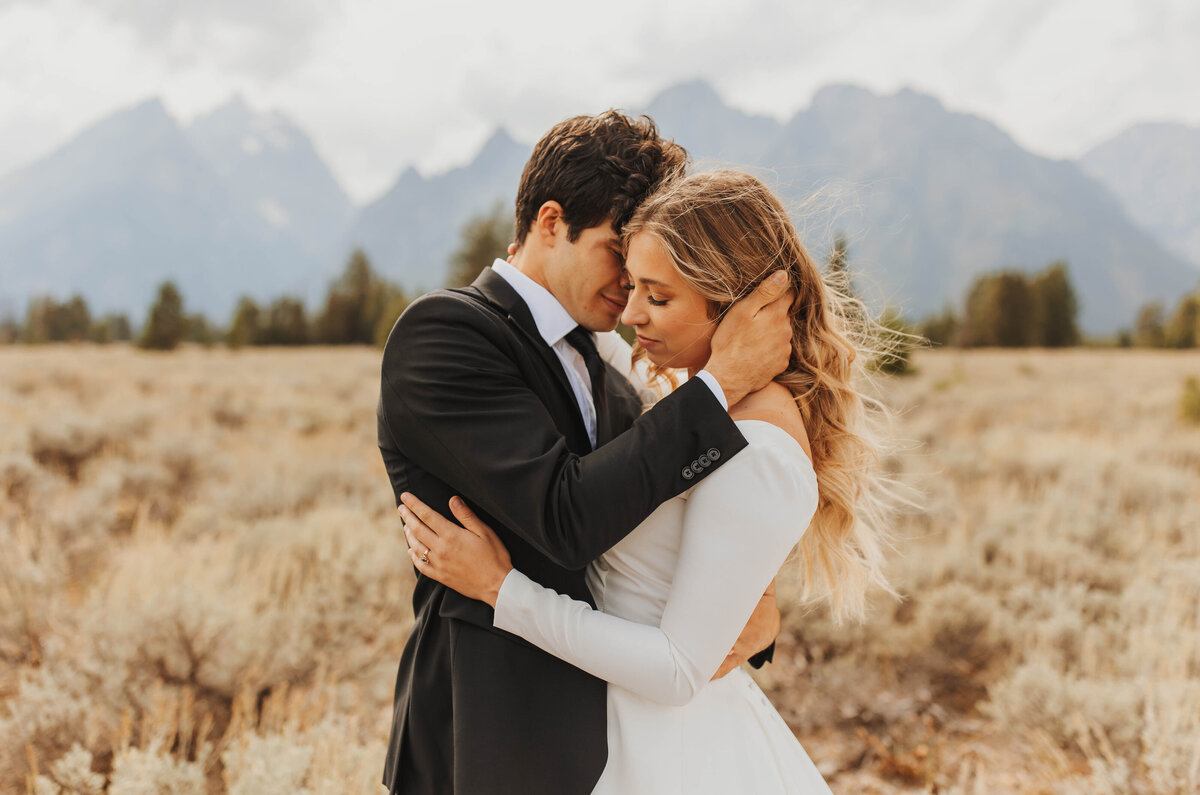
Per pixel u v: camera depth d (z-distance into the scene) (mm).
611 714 1265
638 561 1319
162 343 44656
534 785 1210
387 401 1305
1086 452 7824
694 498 1197
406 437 1284
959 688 3391
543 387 1344
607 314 1511
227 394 14656
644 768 1223
